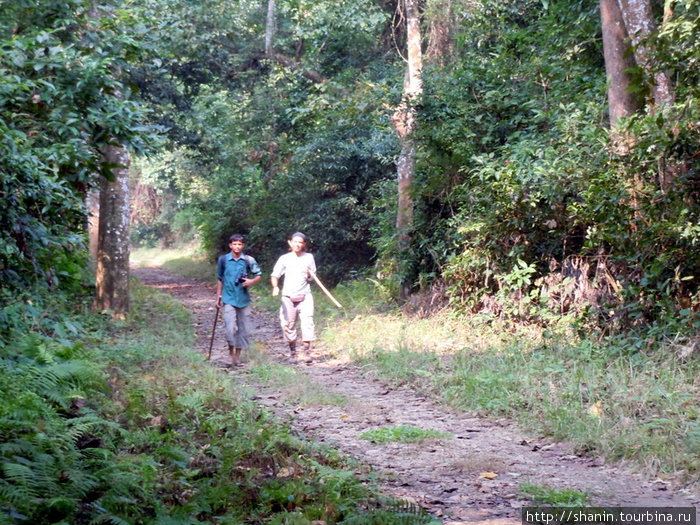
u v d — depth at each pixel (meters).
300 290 11.79
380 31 24.20
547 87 14.28
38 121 8.83
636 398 7.00
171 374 8.40
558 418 6.81
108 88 9.35
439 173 14.55
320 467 5.02
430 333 12.13
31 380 6.01
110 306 13.84
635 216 9.73
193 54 23.20
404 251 15.44
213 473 5.00
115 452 5.22
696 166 9.09
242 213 29.77
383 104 15.63
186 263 38.44
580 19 13.39
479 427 7.10
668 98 10.12
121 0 11.30
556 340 10.04
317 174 23.30
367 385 9.38
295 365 11.02
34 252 7.88
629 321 9.58
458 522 4.39
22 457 4.22
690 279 9.29
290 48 25.84
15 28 10.77
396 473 5.54
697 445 5.67
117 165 9.11
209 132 27.14
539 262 12.12
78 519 3.75
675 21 9.79
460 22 18.44
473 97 14.75
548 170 10.73
